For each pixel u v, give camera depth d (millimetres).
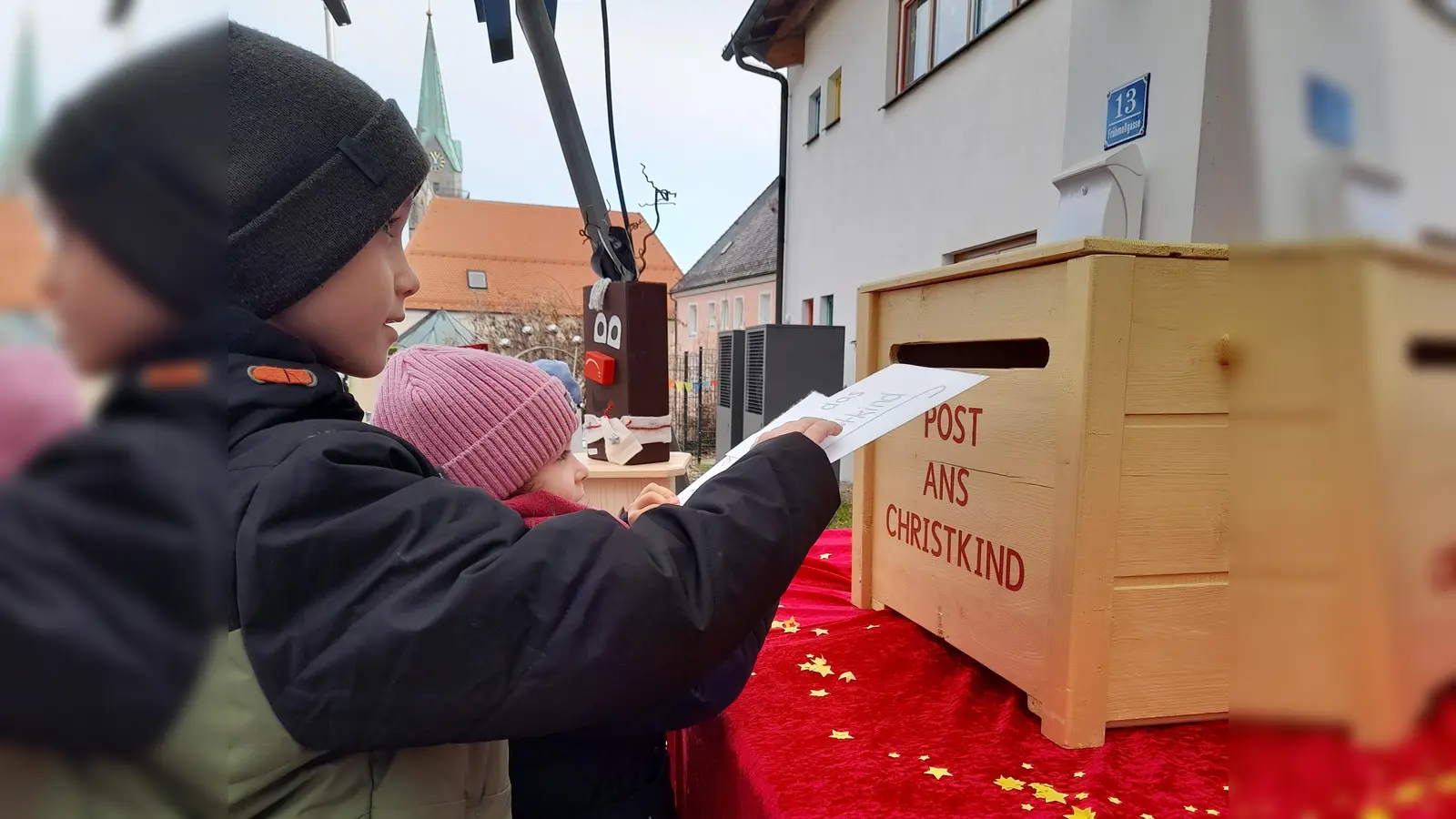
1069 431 676
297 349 543
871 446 1137
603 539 503
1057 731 708
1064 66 3342
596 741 832
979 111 4043
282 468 462
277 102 536
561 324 8859
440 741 480
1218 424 689
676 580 505
